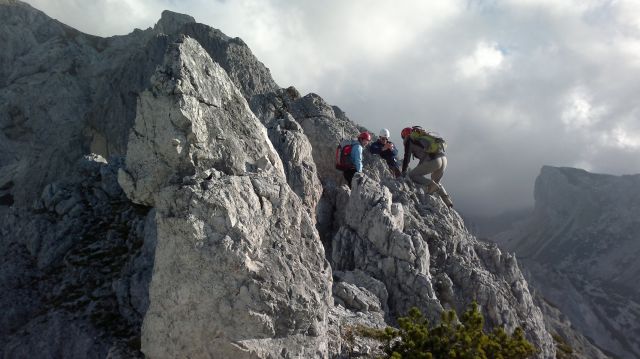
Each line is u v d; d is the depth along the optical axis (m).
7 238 17.22
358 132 26.92
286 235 10.47
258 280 9.35
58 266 15.64
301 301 9.70
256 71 54.84
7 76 120.50
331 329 12.22
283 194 10.83
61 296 13.81
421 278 17.67
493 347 11.12
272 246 10.04
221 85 12.31
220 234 9.29
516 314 19.36
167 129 11.07
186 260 9.20
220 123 11.73
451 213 23.94
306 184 20.02
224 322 9.18
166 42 66.94
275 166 12.61
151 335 9.60
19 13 133.62
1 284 14.53
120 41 129.50
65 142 67.94
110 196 18.80
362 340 12.66
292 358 9.70
